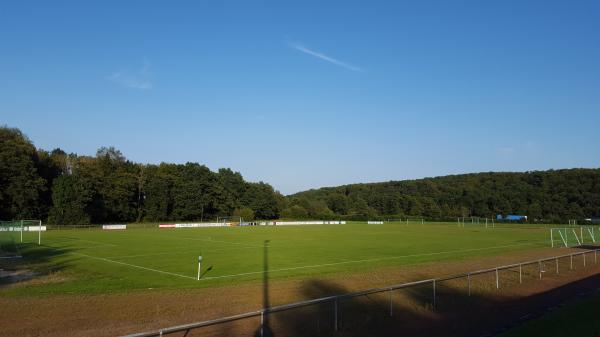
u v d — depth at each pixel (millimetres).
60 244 54000
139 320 16703
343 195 181250
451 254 43594
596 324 14766
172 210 133000
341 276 28578
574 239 64250
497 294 22047
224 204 147375
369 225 120875
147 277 28797
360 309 18312
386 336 14750
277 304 20047
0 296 21844
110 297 21406
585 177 150375
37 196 96812
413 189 189875
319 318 16750
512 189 161375
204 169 145000
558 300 20875
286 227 107875
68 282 26594
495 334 15188
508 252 45969
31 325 15984
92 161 122312
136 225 102625
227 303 20125
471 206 159000
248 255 42250
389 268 32906
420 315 17594
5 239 54500
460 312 18250
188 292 23047
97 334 14758
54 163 114250
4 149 94500
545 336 13680
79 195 99125
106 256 41062
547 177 161000
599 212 135000
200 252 44938
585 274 28625
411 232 83875
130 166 129375
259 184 165000
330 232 84125
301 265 34906
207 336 14500
